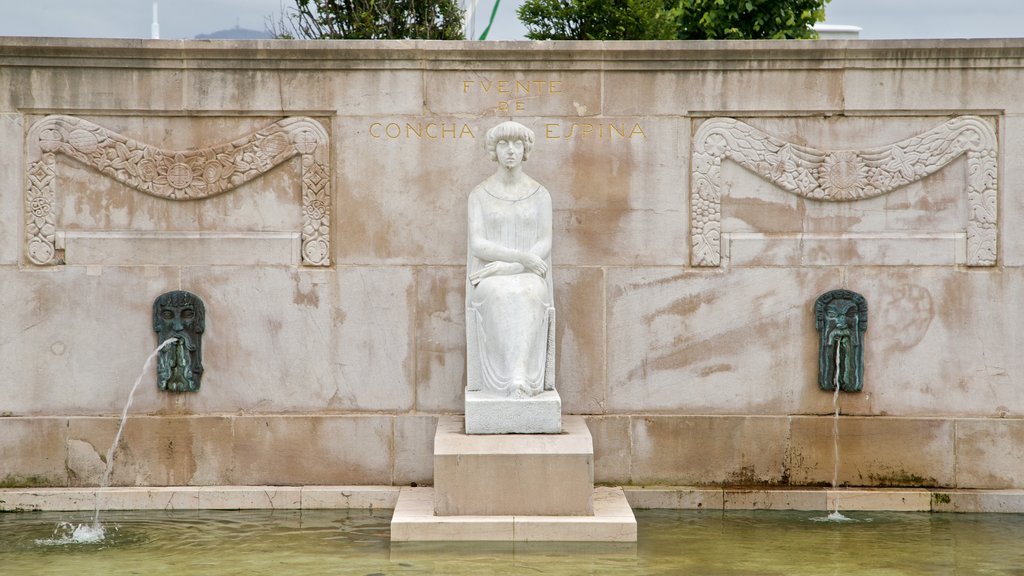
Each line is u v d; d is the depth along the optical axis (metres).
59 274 9.29
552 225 9.22
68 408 9.30
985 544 8.06
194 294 9.32
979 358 9.34
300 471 9.38
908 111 9.31
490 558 7.53
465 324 9.26
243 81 9.30
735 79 9.34
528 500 8.07
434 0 20.02
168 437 9.31
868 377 9.38
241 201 9.37
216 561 7.48
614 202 9.40
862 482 9.36
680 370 9.41
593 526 7.93
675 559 7.57
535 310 8.42
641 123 9.38
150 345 9.34
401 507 8.43
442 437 8.20
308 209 9.35
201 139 9.34
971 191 9.32
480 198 8.80
